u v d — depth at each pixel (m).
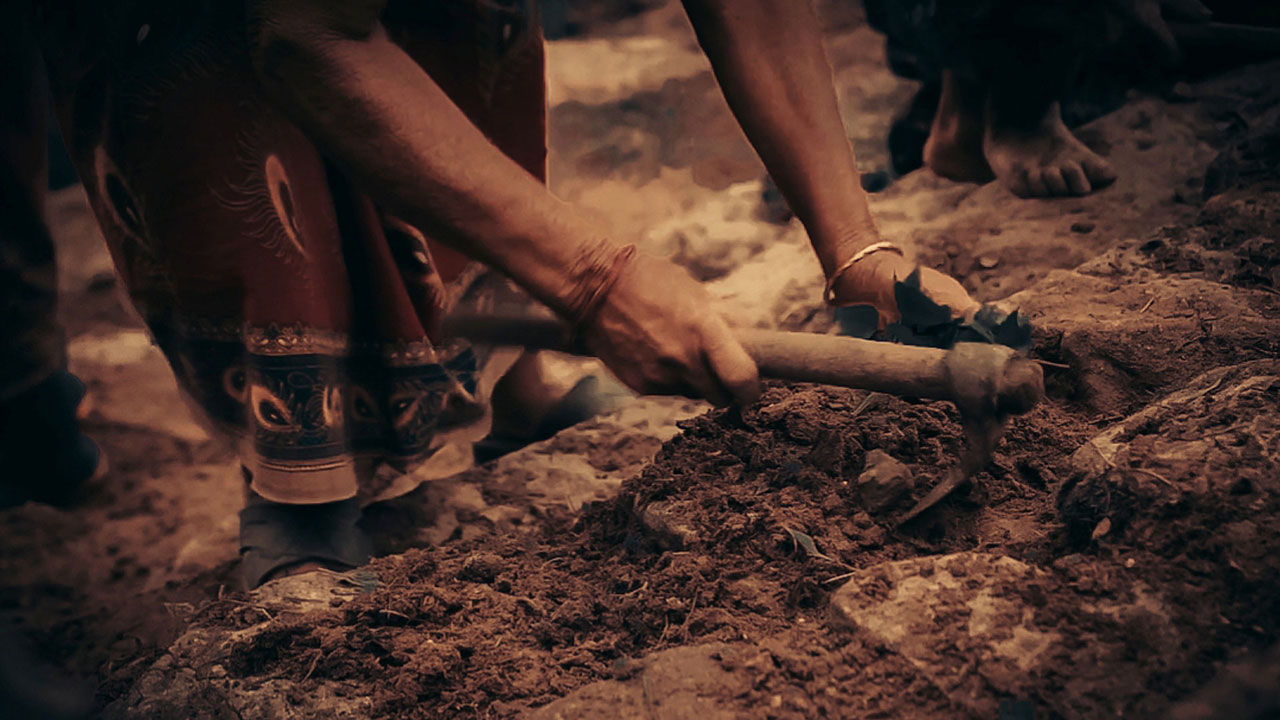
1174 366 1.86
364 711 1.47
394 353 2.15
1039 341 1.96
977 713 1.25
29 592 2.59
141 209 2.01
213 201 1.94
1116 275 2.28
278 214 1.95
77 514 2.93
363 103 1.58
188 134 1.91
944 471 1.68
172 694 1.55
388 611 1.62
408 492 2.56
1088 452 1.54
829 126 2.06
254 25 1.60
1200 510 1.37
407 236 2.12
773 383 2.04
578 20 7.00
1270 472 1.39
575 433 2.78
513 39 2.18
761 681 1.34
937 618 1.35
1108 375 1.90
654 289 1.66
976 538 1.59
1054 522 1.57
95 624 2.44
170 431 3.36
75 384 2.83
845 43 5.86
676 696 1.33
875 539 1.58
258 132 1.90
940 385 1.57
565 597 1.70
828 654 1.36
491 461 2.70
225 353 2.07
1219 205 2.43
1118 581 1.35
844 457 1.73
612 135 5.10
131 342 3.93
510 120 2.27
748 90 2.04
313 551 2.09
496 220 1.63
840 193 2.06
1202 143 3.12
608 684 1.40
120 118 1.95
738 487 1.76
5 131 2.32
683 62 6.01
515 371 2.62
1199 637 1.27
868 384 1.61
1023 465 1.71
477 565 1.80
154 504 2.98
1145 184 3.01
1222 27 3.39
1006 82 3.17
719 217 4.00
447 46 2.15
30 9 2.08
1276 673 1.18
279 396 2.01
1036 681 1.26
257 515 2.15
